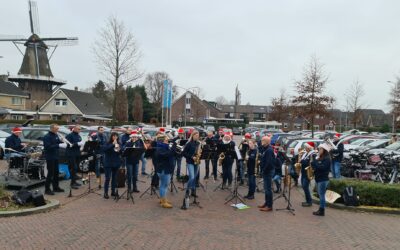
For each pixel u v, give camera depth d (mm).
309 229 7617
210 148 10500
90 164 12516
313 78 26953
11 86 51094
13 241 6238
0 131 18609
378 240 7004
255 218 8344
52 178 10312
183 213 8508
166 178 9000
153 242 6402
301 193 11648
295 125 74750
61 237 6512
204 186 12203
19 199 8367
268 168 9055
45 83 53625
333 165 13625
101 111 57062
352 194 9641
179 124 71000
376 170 13430
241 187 12266
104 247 6082
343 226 7953
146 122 72438
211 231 7188
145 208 8852
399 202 9570
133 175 10594
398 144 17641
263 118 95312
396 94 39000
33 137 14945
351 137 22984
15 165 10844
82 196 9953
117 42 28750
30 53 51500
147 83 87000
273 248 6340
